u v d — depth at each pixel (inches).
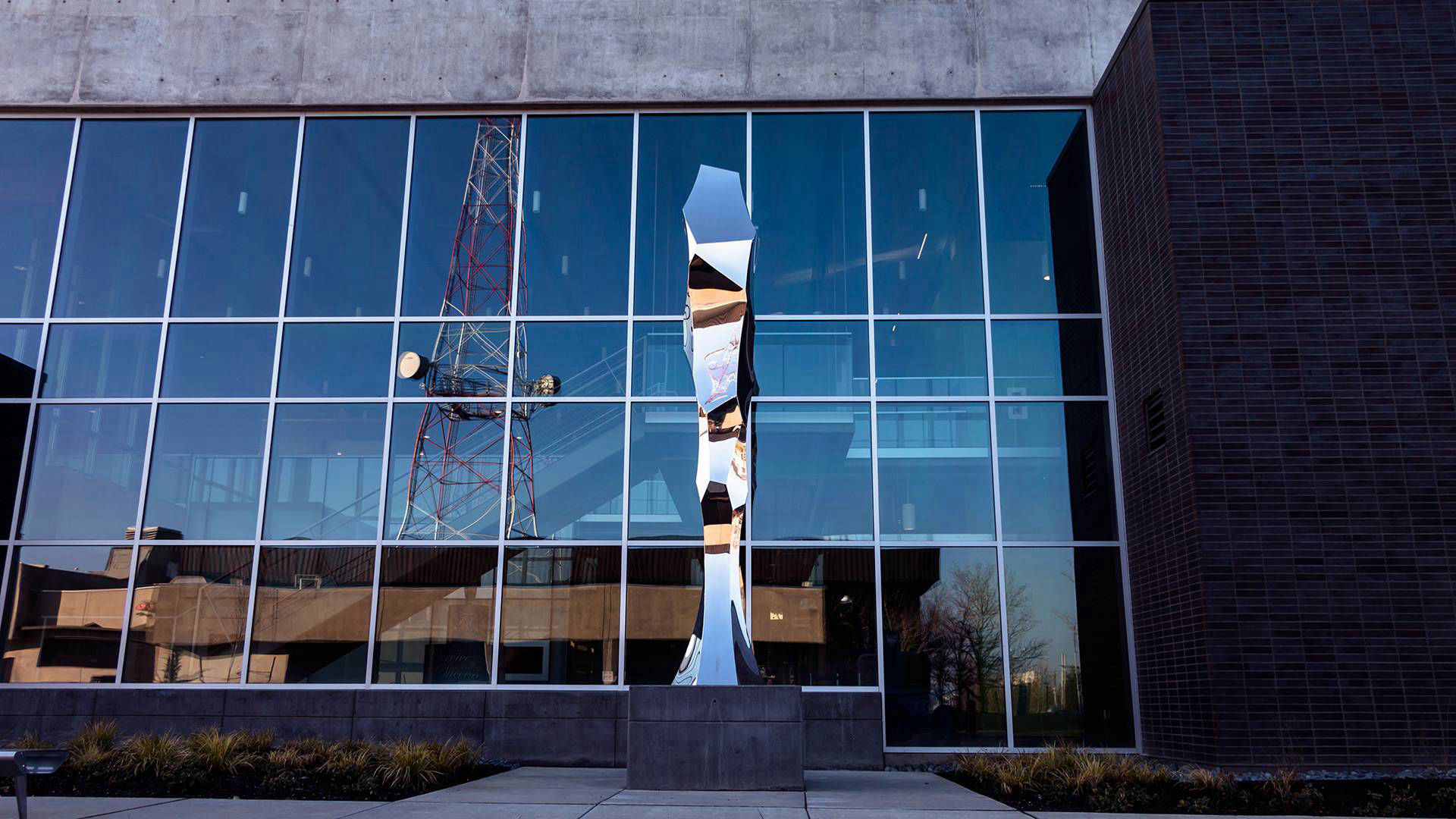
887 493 513.3
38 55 563.8
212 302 543.8
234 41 565.6
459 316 539.5
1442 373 442.6
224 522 516.4
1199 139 466.9
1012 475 514.0
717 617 381.4
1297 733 409.7
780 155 557.3
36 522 518.3
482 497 518.3
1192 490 434.6
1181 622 442.9
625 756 483.2
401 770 378.6
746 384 400.2
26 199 556.7
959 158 552.7
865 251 542.9
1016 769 396.5
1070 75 550.9
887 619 498.3
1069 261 539.2
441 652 500.7
